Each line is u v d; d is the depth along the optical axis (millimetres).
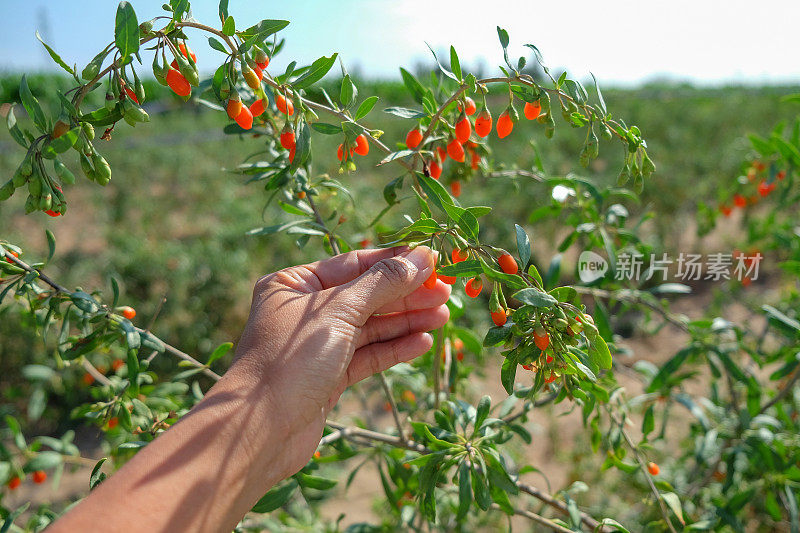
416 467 506
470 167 452
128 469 235
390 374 634
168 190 2902
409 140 374
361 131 338
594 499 836
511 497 755
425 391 665
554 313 261
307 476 421
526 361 274
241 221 1995
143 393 510
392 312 374
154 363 1265
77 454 564
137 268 1508
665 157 2754
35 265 372
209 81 403
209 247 1626
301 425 286
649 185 2090
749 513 679
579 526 422
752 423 520
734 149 2516
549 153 2730
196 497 236
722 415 599
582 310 285
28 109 270
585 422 434
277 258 1711
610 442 463
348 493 938
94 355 709
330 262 364
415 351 376
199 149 3699
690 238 1785
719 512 481
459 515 355
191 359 432
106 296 1426
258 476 268
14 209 2305
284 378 279
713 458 648
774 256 1377
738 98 5082
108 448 646
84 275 1559
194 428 254
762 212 1630
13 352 1166
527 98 321
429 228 295
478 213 282
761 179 678
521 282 266
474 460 363
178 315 1364
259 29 293
